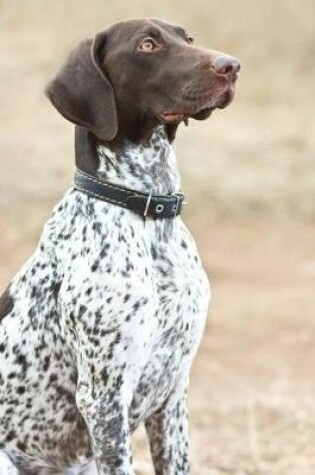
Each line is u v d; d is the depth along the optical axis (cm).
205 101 872
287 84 3319
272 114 3103
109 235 870
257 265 2125
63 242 886
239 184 2577
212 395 1463
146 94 883
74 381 892
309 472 1190
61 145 2800
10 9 3728
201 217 2406
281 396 1440
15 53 3447
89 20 3653
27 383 898
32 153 2739
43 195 2495
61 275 880
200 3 3709
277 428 1323
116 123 872
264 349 1659
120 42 889
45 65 3369
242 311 1833
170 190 894
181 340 885
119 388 866
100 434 868
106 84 875
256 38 3600
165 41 887
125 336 859
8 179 2577
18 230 2273
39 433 907
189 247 895
